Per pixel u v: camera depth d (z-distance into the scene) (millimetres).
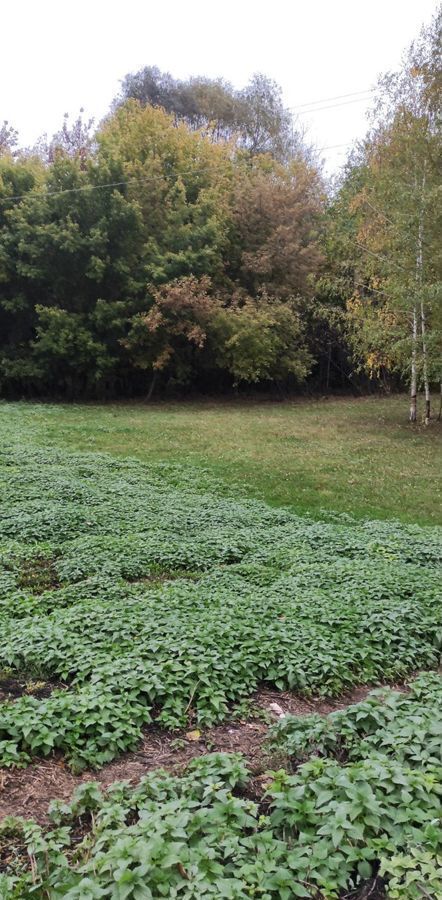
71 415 24297
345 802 3465
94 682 5047
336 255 28781
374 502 13938
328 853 3244
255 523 11500
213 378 34125
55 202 27125
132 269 28359
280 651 5816
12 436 18625
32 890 3008
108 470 15281
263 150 43031
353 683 5684
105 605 6742
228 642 5859
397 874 3057
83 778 4160
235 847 3203
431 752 4102
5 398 29453
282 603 7098
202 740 4699
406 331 21250
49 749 4273
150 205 29531
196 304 27625
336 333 32938
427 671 5789
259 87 45000
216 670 5414
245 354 29281
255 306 30141
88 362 27984
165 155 30375
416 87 20812
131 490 13211
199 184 31312
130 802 3666
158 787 3781
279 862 3197
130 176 28844
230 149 35062
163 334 28578
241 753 4496
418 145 20219
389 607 6930
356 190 24969
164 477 15242
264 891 2963
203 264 28531
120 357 29062
